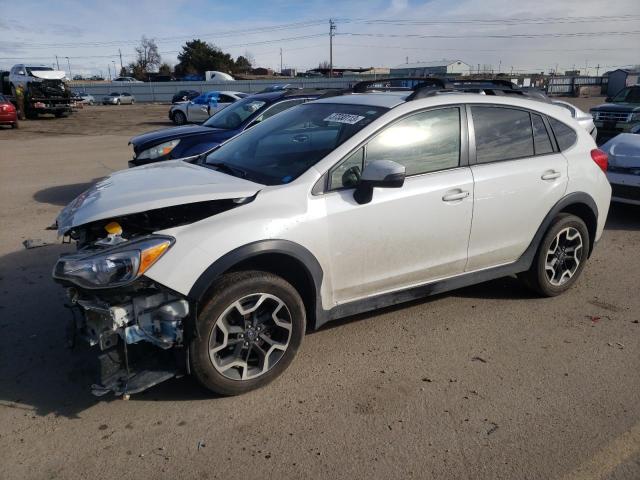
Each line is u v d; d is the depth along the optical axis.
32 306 4.57
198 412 3.22
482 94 4.36
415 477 2.71
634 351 3.97
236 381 3.32
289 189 3.43
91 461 2.80
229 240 3.15
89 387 3.44
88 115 32.88
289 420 3.15
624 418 3.19
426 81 4.65
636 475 2.74
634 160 7.34
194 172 3.89
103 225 3.31
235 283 3.19
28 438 2.97
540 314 4.57
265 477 2.71
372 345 4.02
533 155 4.53
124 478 2.70
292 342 3.50
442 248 4.04
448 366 3.75
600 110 15.57
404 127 3.86
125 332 2.99
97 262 2.90
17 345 3.94
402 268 3.89
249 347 3.36
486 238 4.27
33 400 3.31
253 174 3.76
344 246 3.57
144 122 27.16
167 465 2.78
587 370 3.71
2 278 5.17
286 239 3.30
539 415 3.21
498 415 3.21
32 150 15.09
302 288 3.65
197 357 3.15
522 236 4.48
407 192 3.77
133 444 2.94
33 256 5.80
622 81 46.00
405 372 3.67
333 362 3.78
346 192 3.58
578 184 4.72
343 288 3.69
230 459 2.83
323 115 4.18
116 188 3.51
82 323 3.25
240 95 22.98
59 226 3.36
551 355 3.91
